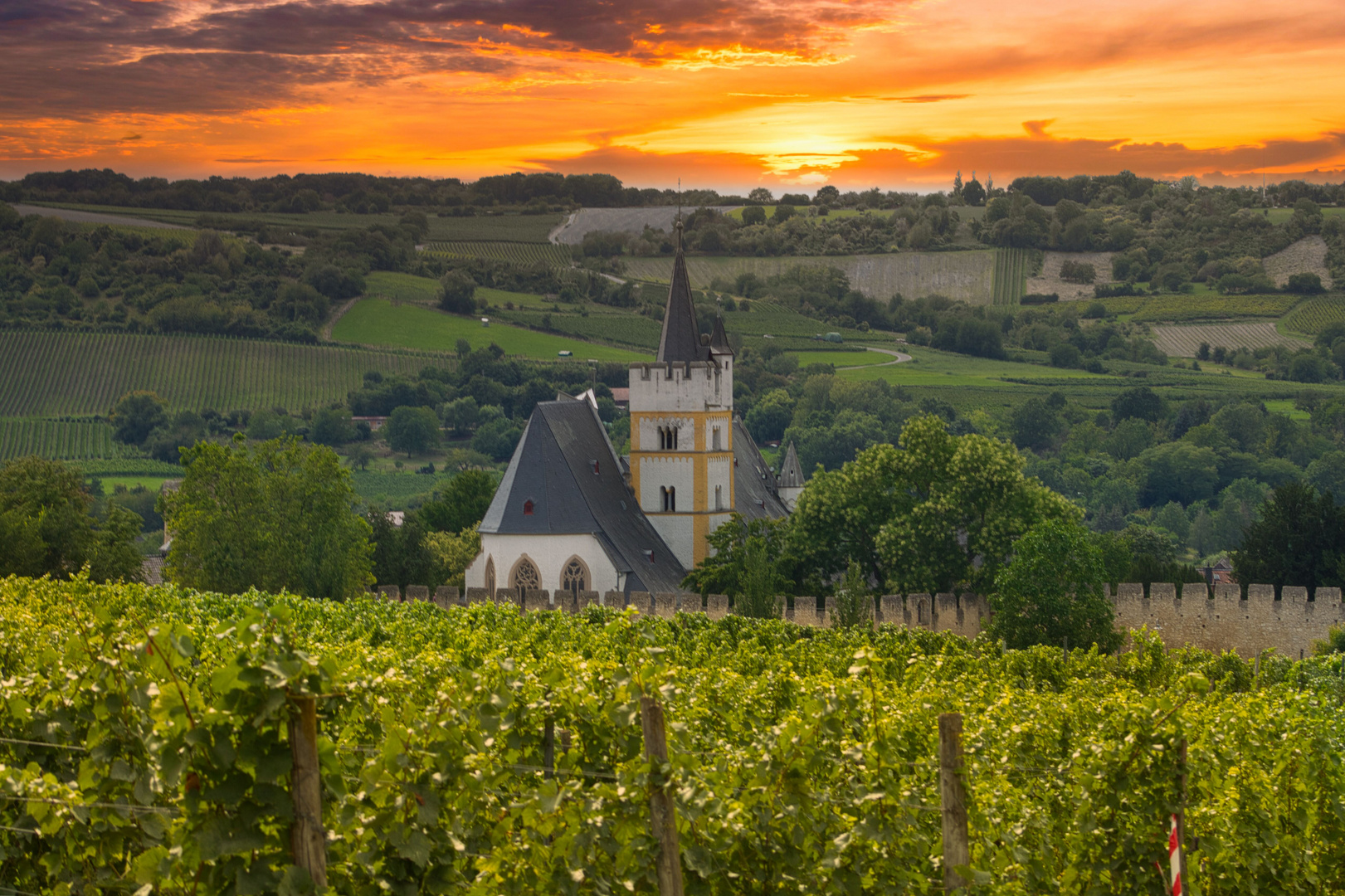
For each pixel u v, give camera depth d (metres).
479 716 18.80
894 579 91.44
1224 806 23.81
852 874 19.97
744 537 96.31
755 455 137.00
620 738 20.50
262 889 15.63
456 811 18.23
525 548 95.50
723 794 19.97
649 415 106.25
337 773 16.14
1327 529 97.62
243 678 15.17
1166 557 136.38
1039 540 79.00
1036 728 29.52
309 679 15.46
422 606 61.47
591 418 107.94
